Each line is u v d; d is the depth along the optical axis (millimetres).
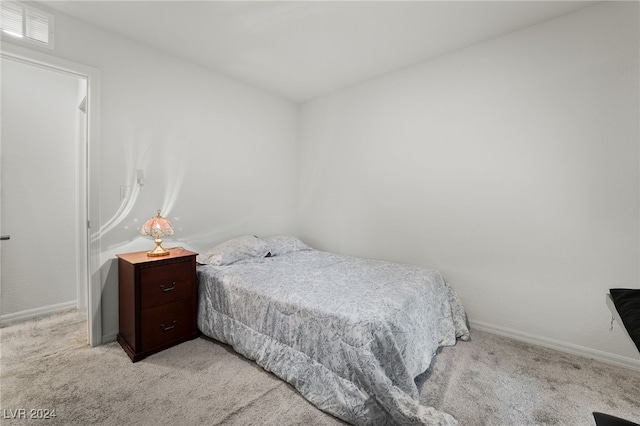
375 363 1413
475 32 2348
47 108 2828
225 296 2213
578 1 1989
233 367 1932
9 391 1666
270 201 3654
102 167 2273
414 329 1780
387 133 3107
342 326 1518
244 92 3305
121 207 2383
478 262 2555
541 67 2229
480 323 2553
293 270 2432
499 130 2420
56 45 2047
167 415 1491
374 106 3203
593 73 2037
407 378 1500
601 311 2045
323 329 1594
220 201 3115
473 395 1668
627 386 1751
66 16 2088
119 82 2355
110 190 2320
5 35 1857
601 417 1090
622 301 1549
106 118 2289
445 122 2705
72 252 3004
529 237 2307
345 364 1486
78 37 2143
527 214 2311
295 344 1726
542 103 2230
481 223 2531
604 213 2021
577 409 1559
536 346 2264
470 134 2566
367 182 3289
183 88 2771
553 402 1612
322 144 3713
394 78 3033
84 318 2744
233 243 2816
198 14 2111
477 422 1467
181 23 2219
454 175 2668
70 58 2105
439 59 2729
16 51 1888
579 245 2111
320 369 1586
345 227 3504
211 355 2084
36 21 1965
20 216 2705
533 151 2271
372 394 1410
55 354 2090
